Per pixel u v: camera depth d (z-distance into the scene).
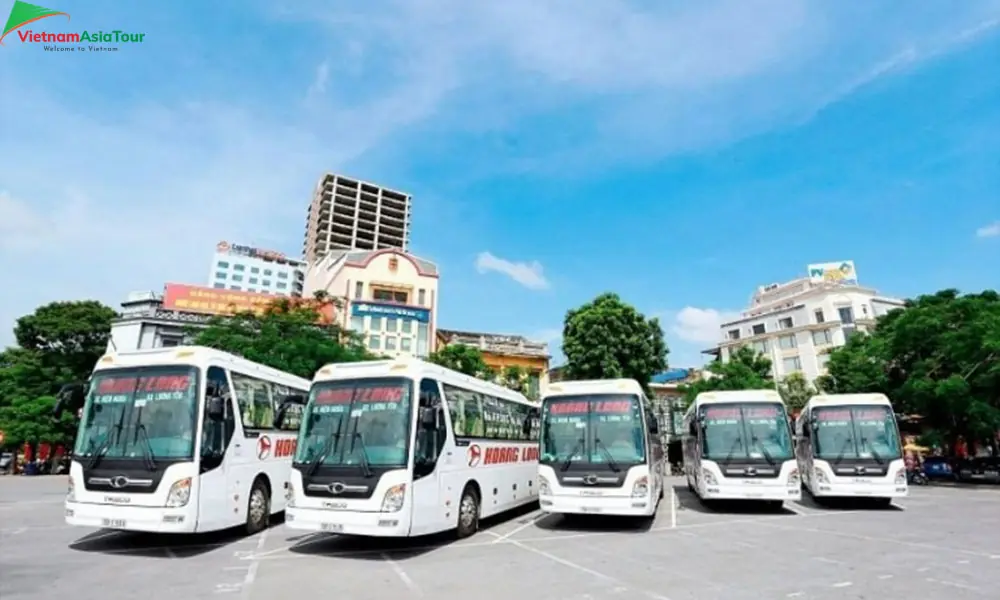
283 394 13.73
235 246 109.12
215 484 10.40
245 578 8.16
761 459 14.85
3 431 32.81
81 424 10.25
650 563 9.18
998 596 7.13
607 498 12.02
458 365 35.19
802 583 7.80
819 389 39.22
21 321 38.62
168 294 43.47
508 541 11.40
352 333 33.12
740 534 12.06
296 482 10.06
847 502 17.91
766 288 77.06
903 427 34.16
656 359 34.09
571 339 34.16
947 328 27.19
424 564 9.15
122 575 8.33
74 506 9.75
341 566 8.98
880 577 8.12
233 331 28.48
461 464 11.84
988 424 26.41
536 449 16.86
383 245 113.88
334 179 112.69
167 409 10.14
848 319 63.31
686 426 24.34
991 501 19.05
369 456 9.84
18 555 9.80
